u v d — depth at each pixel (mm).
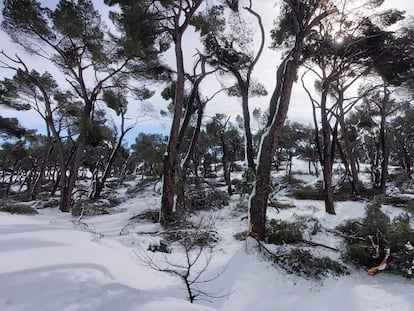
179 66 12289
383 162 18891
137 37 12266
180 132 13188
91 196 21703
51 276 3611
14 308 2900
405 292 6230
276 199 15875
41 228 5973
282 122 8523
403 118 26719
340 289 6352
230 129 27859
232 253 7645
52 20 15289
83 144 17000
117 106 18719
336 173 29234
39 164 38250
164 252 7707
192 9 12234
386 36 13102
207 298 5270
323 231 9359
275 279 6395
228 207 14086
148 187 24594
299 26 9008
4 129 24125
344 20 13070
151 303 3393
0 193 34000
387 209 13359
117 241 8086
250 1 12891
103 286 3623
